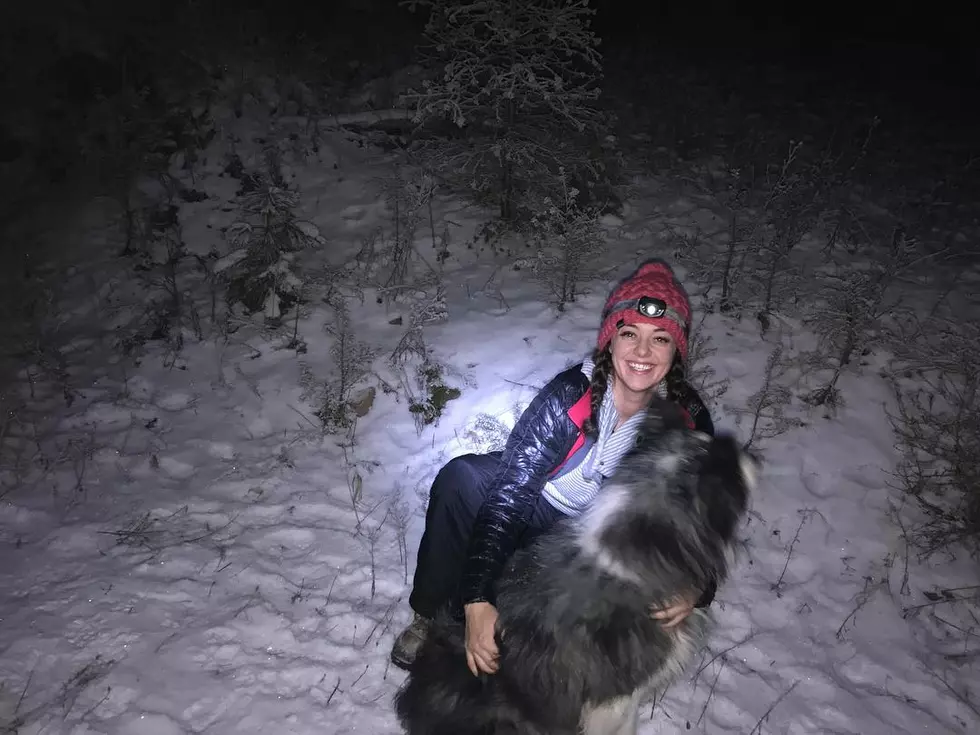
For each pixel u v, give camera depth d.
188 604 3.54
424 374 4.98
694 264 6.18
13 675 3.15
